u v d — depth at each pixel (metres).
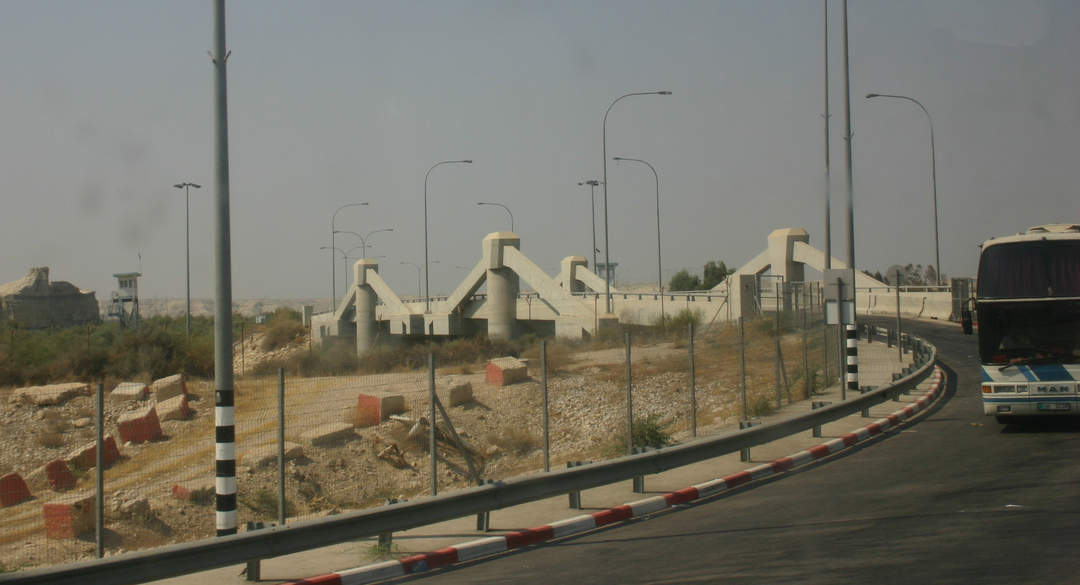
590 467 12.20
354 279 92.88
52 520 15.44
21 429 25.36
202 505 17.50
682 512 12.12
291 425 23.53
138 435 23.59
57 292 128.38
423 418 23.75
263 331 91.44
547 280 64.94
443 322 76.31
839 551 9.28
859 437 17.67
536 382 30.08
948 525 10.20
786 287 43.56
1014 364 17.17
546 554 10.17
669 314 54.31
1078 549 8.84
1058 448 15.46
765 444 17.34
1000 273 17.44
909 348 34.75
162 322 60.25
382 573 9.45
